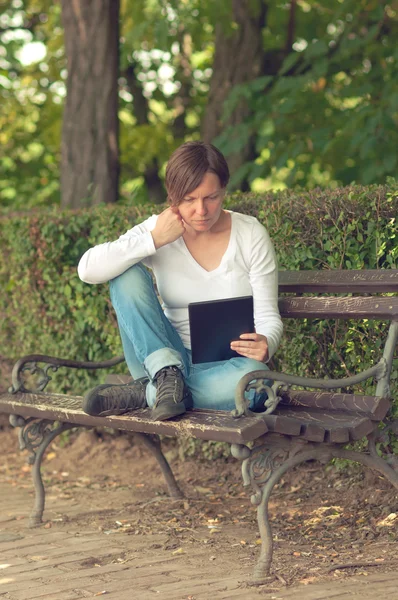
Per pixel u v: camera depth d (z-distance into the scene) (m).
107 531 4.36
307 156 8.95
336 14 8.63
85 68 7.94
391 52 8.62
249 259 3.92
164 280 3.99
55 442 6.52
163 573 3.63
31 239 6.23
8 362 6.91
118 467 5.88
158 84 12.73
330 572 3.50
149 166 12.62
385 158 7.77
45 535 4.35
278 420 3.36
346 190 4.55
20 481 5.68
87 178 7.96
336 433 3.41
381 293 4.39
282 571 3.53
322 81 8.82
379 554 3.70
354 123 8.03
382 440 3.77
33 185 13.63
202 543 4.06
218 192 3.72
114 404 3.86
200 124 12.72
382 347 4.44
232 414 3.46
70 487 5.45
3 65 13.29
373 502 4.46
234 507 4.73
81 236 6.00
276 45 10.70
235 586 3.40
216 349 3.81
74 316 6.11
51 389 6.40
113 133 8.03
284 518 4.43
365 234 4.47
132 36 9.25
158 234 3.79
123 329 3.96
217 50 9.08
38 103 13.33
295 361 4.85
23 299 6.50
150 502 4.91
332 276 4.14
